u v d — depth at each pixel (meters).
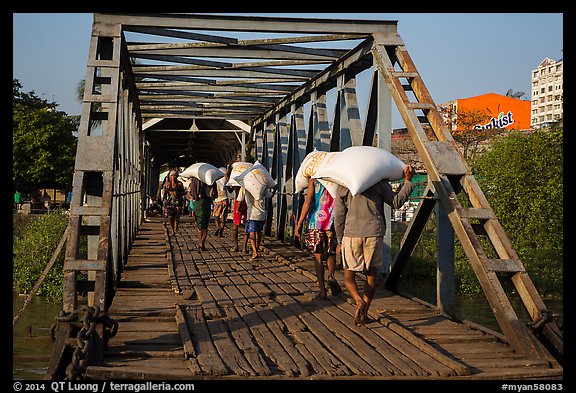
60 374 4.55
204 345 5.09
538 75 78.06
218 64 11.03
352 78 10.30
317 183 7.39
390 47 8.50
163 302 6.83
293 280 8.50
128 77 11.18
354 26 8.41
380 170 5.81
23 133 40.53
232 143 24.70
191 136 23.81
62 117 43.03
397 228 16.38
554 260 13.52
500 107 51.81
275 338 5.44
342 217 6.29
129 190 11.63
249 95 14.75
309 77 11.84
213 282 8.37
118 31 7.84
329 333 5.53
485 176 15.34
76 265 5.43
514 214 14.39
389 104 8.30
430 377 4.42
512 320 5.21
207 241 14.32
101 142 6.42
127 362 4.71
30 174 40.62
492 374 4.50
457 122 30.22
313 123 12.42
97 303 5.27
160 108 16.72
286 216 14.29
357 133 9.93
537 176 14.45
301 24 8.44
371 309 6.50
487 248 13.15
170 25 8.16
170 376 4.33
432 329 5.79
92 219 6.73
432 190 6.89
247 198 10.88
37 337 4.95
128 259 10.76
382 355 4.95
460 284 13.54
